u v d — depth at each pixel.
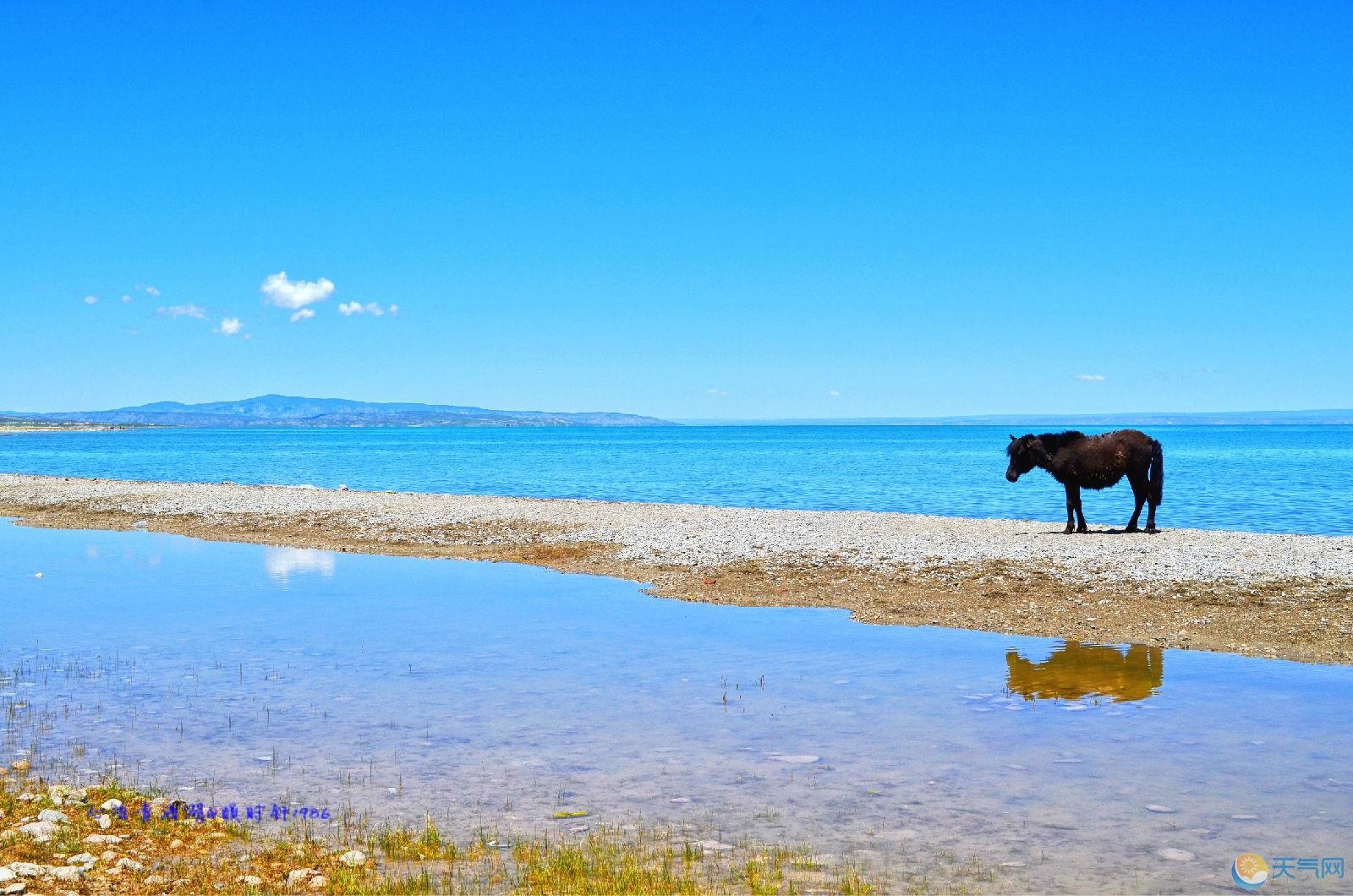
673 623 19.27
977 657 16.31
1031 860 8.52
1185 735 11.97
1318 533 33.75
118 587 23.73
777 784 10.47
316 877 8.09
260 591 23.22
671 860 8.53
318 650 16.91
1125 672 15.19
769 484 65.62
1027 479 69.06
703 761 11.21
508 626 19.00
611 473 84.00
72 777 10.66
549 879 8.05
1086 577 21.84
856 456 119.00
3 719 12.86
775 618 19.77
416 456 129.38
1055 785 10.34
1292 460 98.31
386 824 9.41
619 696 13.97
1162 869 8.34
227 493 49.00
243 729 12.45
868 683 14.63
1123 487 59.50
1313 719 12.61
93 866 8.20
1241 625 17.97
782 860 8.52
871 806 9.84
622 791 10.29
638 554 27.59
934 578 22.62
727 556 26.36
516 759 11.30
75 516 42.28
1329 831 9.11
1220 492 53.31
